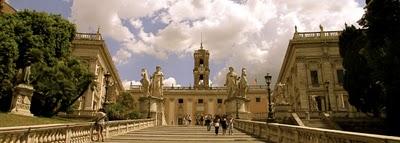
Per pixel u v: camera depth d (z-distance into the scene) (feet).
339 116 112.57
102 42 176.96
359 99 104.32
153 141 53.83
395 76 80.23
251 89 262.26
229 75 113.70
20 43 102.06
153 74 119.34
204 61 298.76
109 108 124.47
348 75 106.22
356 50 104.22
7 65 90.79
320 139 32.07
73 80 111.34
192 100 265.13
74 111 137.59
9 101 93.50
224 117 86.07
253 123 71.36
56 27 116.57
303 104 172.96
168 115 261.24
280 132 49.52
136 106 190.19
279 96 119.44
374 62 86.02
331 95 171.94
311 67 179.22
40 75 102.47
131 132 74.59
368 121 101.55
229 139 58.95
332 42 179.01
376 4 88.58
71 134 44.34
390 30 87.25
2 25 97.86
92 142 52.16
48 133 37.29
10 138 29.40
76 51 174.40
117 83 250.78
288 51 193.88
